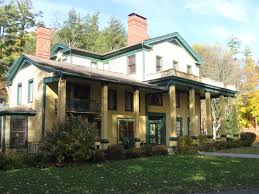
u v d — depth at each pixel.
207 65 49.31
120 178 12.66
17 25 42.38
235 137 33.22
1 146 22.11
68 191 10.23
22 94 24.66
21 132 22.25
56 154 16.36
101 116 23.06
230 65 48.22
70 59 29.66
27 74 24.19
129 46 28.94
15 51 40.94
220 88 31.92
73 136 16.67
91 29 57.94
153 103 29.34
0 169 15.44
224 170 14.83
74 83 23.58
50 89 22.20
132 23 30.91
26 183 11.64
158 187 10.80
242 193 9.82
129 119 26.98
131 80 25.69
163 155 21.91
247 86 45.06
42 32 27.73
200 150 25.39
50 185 11.24
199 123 34.94
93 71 24.59
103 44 52.69
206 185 11.16
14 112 21.62
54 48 31.11
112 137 25.41
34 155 17.03
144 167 15.88
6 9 40.94
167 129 30.30
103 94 22.09
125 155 20.03
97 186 11.04
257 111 42.00
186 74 27.70
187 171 14.52
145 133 28.12
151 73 27.92
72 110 22.45
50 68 20.28
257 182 11.75
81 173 14.03
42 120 21.48
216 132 40.91
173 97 26.06
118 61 30.52
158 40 29.36
